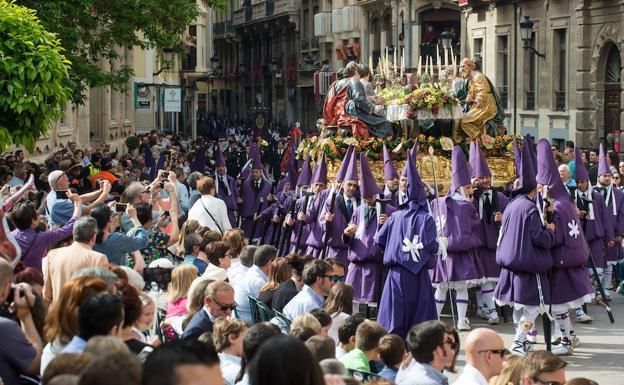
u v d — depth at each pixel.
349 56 72.00
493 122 25.41
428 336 10.62
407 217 17.02
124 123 65.25
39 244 14.69
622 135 42.38
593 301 22.72
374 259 19.11
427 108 24.52
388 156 20.66
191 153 46.75
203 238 16.89
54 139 44.34
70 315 9.25
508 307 21.05
